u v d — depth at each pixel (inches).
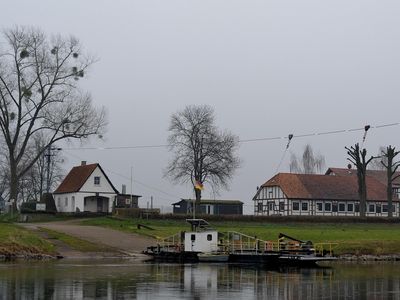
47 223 3125.0
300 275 1764.3
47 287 1385.3
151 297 1278.3
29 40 3203.7
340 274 1801.2
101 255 2241.6
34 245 2213.3
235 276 1708.9
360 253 2418.8
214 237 2262.6
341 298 1326.3
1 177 5009.8
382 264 2191.2
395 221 3506.4
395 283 1576.0
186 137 4067.4
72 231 2647.6
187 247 2233.0
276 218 3378.4
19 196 5123.0
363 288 1480.1
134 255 2279.8
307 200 4724.4
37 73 3235.7
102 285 1435.8
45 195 4215.1
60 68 3294.8
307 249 2242.9
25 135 3459.6
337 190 4837.6
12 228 2448.3
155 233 2738.7
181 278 1621.6
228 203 4921.3
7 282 1459.2
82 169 4379.9
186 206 4788.4
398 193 5118.1
